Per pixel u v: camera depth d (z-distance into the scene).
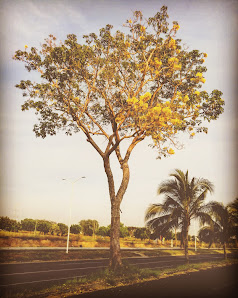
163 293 10.10
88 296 9.61
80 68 17.23
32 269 17.88
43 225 54.84
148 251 42.88
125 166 18.84
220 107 18.12
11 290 10.38
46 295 9.82
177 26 17.94
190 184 25.97
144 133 18.69
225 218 29.78
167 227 25.75
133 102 16.86
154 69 19.14
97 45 17.81
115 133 18.56
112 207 17.72
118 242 17.00
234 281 13.26
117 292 10.38
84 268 19.58
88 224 68.12
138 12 17.34
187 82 19.61
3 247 31.31
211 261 28.23
